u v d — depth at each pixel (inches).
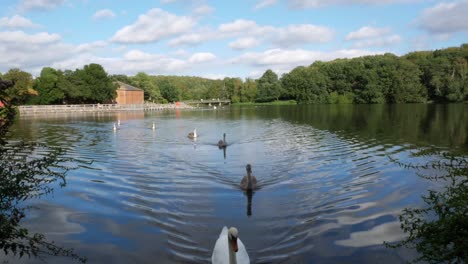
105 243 358.0
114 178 602.5
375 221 409.1
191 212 446.9
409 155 778.8
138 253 339.3
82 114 2859.3
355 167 673.6
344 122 1685.5
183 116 2532.0
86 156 811.4
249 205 472.7
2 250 333.1
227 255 310.3
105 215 432.5
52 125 1736.0
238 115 2546.8
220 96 6141.7
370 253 334.6
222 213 443.5
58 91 3663.9
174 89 5767.7
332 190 532.4
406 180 569.3
